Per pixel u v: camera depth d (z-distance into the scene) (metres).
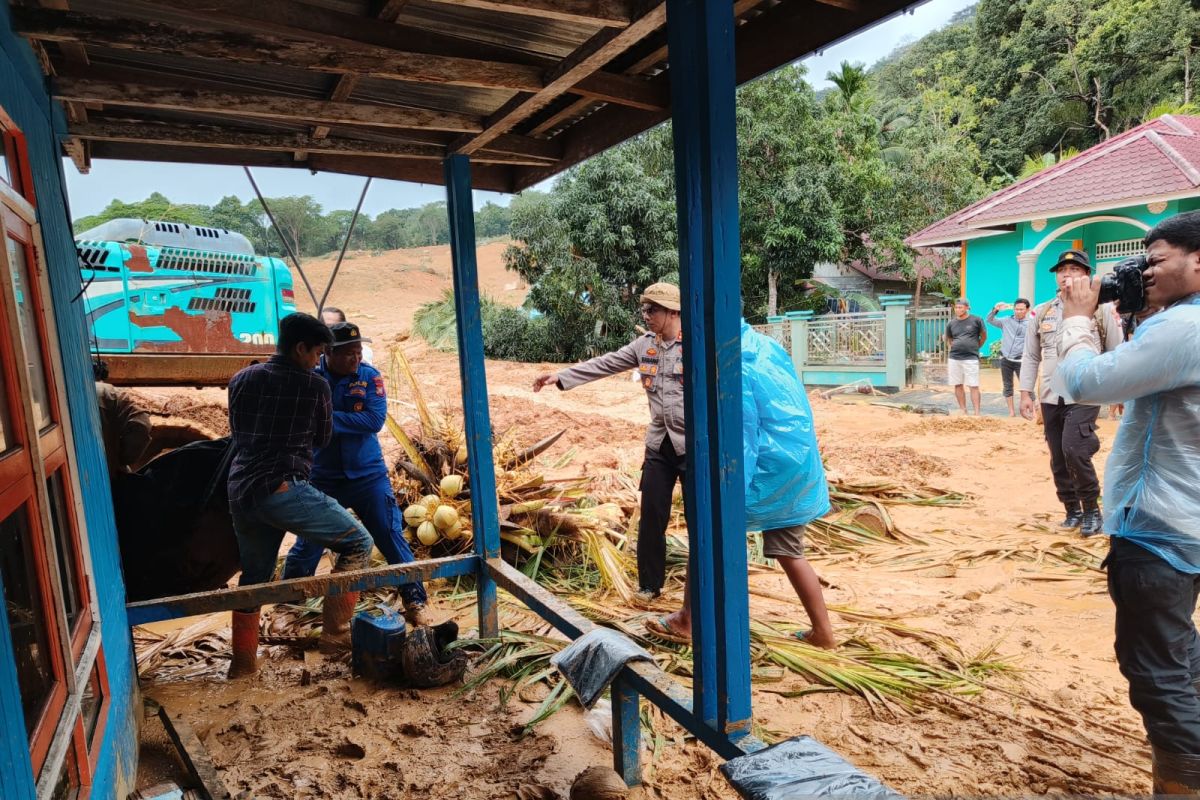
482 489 4.34
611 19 2.59
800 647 3.93
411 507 5.46
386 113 3.57
